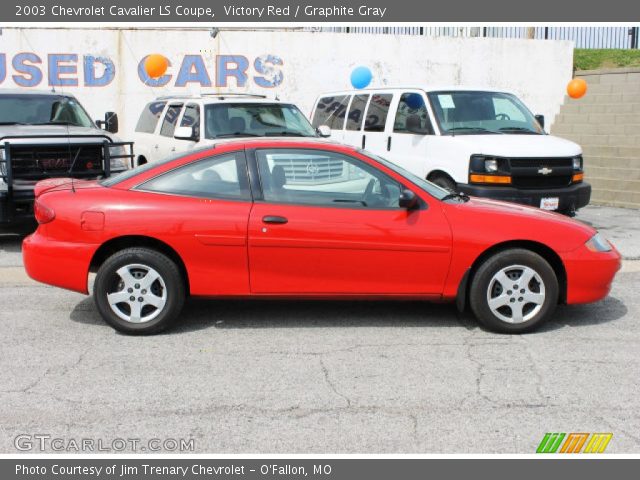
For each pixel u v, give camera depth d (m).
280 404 4.65
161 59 11.41
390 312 6.66
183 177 6.02
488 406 4.65
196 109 10.74
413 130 10.65
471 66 17.41
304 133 10.72
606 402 4.73
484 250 5.92
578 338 5.97
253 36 16.53
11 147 9.12
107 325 6.25
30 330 6.10
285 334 6.02
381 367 5.29
